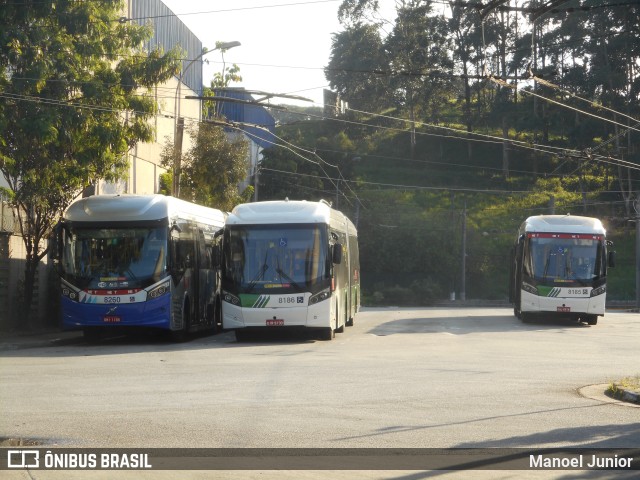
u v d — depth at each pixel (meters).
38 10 25.42
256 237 25.56
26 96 25.23
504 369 17.86
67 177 26.77
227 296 25.41
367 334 29.38
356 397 13.54
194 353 21.47
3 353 21.84
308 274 25.31
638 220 59.88
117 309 24.41
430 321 38.38
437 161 87.81
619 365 19.05
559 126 76.50
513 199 78.00
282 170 72.44
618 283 70.38
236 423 11.26
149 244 24.83
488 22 76.31
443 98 83.69
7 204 28.52
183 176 43.19
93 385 14.87
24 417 11.66
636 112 72.00
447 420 11.57
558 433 10.73
